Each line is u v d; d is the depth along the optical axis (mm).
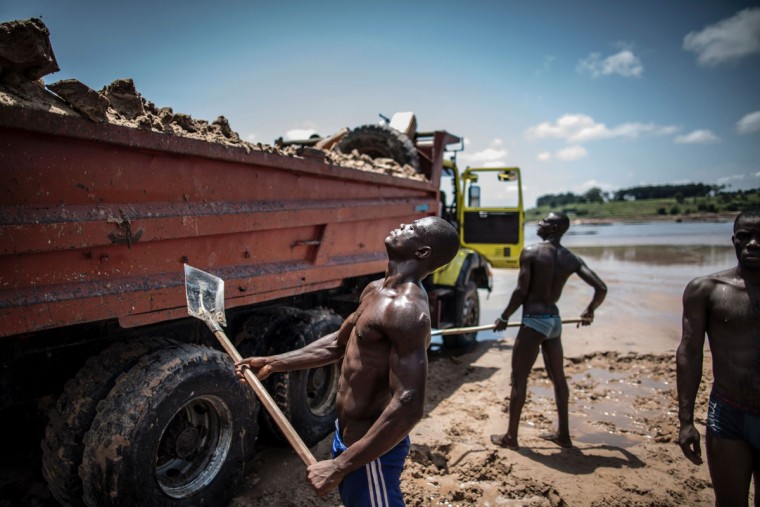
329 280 4496
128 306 2748
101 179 2617
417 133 7359
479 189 8492
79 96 2418
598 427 4676
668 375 6059
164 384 2734
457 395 5461
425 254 2039
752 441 2357
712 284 2500
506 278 16391
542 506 3352
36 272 2383
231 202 3410
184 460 3109
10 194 2256
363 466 1979
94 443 2564
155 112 3076
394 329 1853
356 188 4812
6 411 3451
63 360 2875
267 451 4102
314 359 2375
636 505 3371
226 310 3873
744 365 2363
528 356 4148
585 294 11898
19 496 3293
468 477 3707
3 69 2258
